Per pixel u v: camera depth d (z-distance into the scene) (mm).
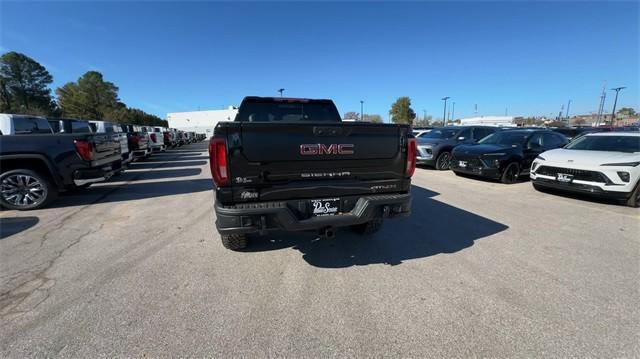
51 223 4680
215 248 3721
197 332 2219
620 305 2566
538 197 6531
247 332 2225
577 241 4004
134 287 2818
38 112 50531
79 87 66125
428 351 2053
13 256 3471
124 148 8578
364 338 2172
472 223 4730
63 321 2318
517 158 8117
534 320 2371
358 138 2986
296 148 2791
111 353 2008
